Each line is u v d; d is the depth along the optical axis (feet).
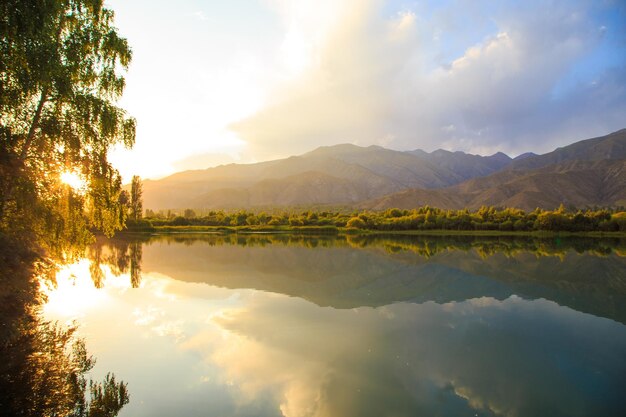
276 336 51.01
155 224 415.44
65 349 45.75
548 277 106.52
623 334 53.57
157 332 52.29
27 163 49.83
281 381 37.50
